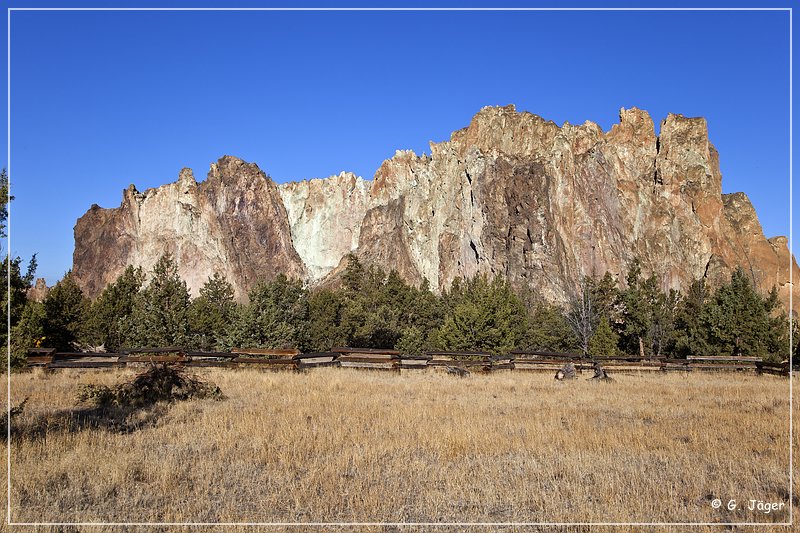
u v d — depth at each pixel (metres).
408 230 187.00
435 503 8.50
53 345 38.03
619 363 30.17
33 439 11.21
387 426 13.30
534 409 16.16
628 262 172.38
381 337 64.94
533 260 155.25
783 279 187.12
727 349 41.38
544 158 173.88
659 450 11.40
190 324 51.03
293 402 16.69
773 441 12.46
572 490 9.02
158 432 12.40
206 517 7.96
